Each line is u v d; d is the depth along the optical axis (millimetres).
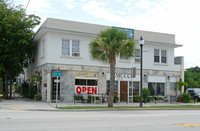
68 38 24141
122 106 20359
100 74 25266
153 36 28484
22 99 26891
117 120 11672
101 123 10570
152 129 9398
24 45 26094
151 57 28234
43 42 25312
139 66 27500
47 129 8805
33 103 21641
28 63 32344
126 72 26656
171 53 29547
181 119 12703
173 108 19938
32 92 27266
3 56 24750
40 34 24656
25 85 32250
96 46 19594
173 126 10227
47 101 23156
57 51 23562
